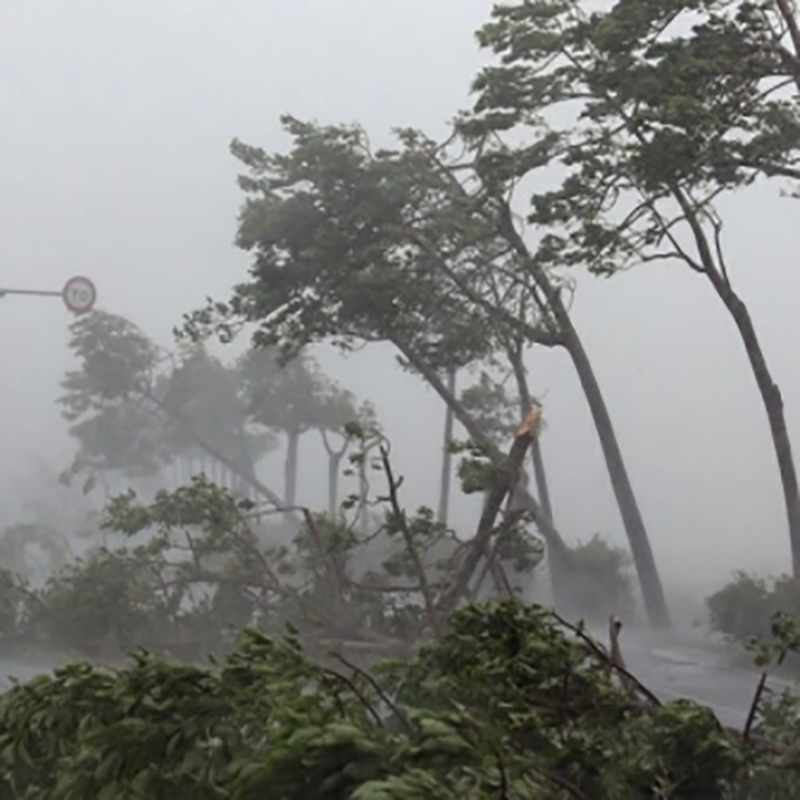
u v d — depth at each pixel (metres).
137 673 4.61
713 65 17.30
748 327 21.22
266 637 4.91
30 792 4.69
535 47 20.09
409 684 5.50
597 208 19.23
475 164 21.39
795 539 21.09
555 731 5.21
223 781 4.29
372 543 18.66
